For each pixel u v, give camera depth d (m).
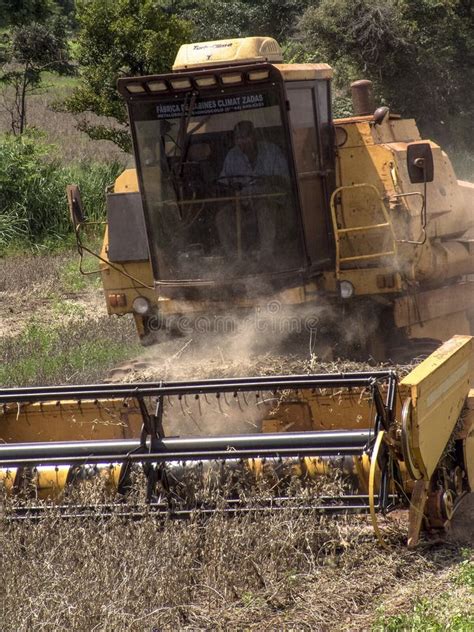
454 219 29.61
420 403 17.92
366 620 16.16
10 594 16.11
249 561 17.67
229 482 19.39
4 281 56.25
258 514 18.47
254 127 24.91
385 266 25.98
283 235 25.47
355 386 18.95
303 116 25.78
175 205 25.91
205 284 25.98
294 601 16.88
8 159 69.75
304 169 25.73
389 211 26.44
